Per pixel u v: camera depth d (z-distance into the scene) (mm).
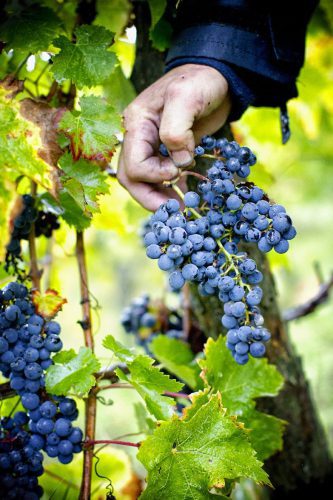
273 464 927
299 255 2994
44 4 760
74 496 827
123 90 824
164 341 884
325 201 2619
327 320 1957
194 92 655
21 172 622
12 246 727
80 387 654
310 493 931
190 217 655
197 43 700
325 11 973
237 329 642
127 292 3312
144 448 636
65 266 1303
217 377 740
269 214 625
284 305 2775
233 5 701
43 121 646
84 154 661
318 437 940
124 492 876
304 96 1161
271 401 893
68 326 2793
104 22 796
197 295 829
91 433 687
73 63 678
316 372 1596
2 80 646
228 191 630
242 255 635
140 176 679
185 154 654
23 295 683
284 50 721
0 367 667
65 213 750
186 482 647
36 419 658
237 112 730
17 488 653
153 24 736
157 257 625
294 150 1474
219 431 653
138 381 667
